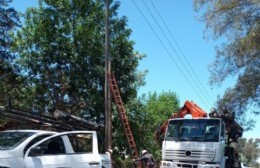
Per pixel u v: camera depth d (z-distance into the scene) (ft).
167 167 60.59
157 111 189.47
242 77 86.53
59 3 79.61
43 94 81.05
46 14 79.82
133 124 86.63
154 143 98.27
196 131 60.29
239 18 71.26
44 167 34.01
